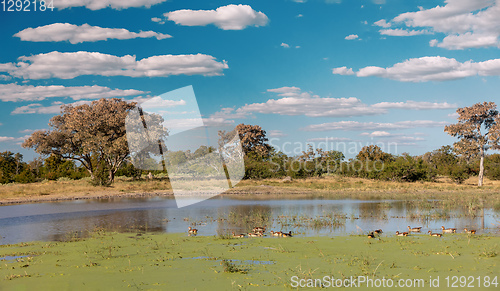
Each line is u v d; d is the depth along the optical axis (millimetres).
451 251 11539
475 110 48094
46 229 16672
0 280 8773
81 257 11125
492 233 14812
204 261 10539
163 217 20172
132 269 9711
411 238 13820
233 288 8102
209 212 22047
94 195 32562
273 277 8906
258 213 20469
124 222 18516
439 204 25234
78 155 50312
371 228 16375
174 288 8125
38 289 8070
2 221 18984
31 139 48625
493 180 55844
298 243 12992
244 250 11930
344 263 10227
